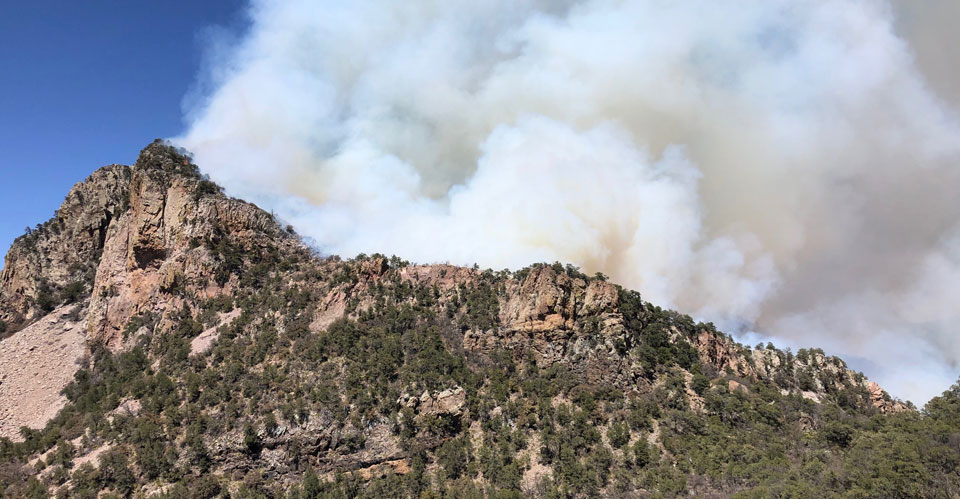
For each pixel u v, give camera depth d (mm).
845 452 118938
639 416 122500
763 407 129750
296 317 150250
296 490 110250
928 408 145250
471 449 117812
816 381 157250
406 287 155125
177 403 130875
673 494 104938
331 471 116062
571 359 134125
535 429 121500
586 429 119188
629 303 146625
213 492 112250
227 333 149125
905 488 102000
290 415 120688
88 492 114562
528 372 133625
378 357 132625
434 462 116688
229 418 122250
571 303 140750
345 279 157375
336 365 132500
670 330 148625
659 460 113500
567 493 107438
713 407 127812
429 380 127250
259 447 117750
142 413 130625
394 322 143375
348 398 124562
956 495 101812
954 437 117188
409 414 120500
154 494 111625
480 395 127625
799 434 125812
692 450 115438
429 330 140625
